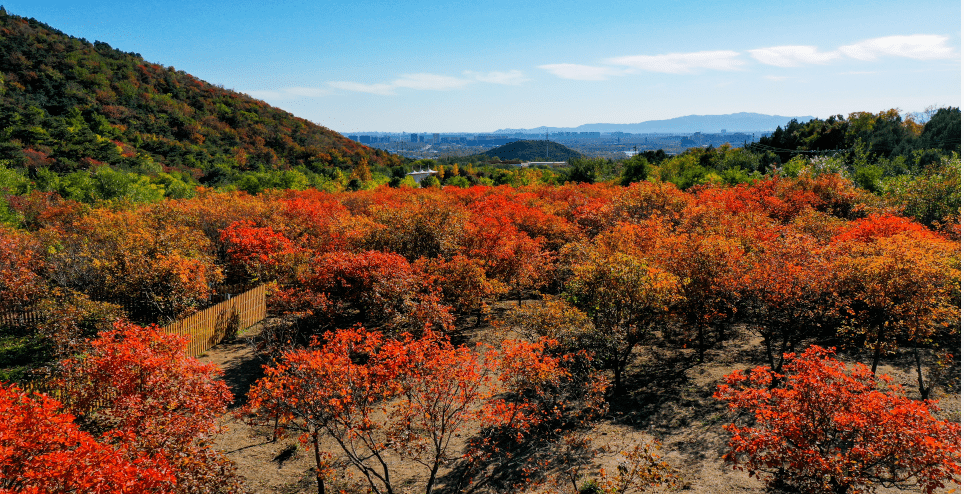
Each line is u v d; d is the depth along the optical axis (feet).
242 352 61.26
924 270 39.73
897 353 49.88
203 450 28.91
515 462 39.11
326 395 30.63
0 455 19.54
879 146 225.56
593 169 253.44
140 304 62.90
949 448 21.99
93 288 65.31
